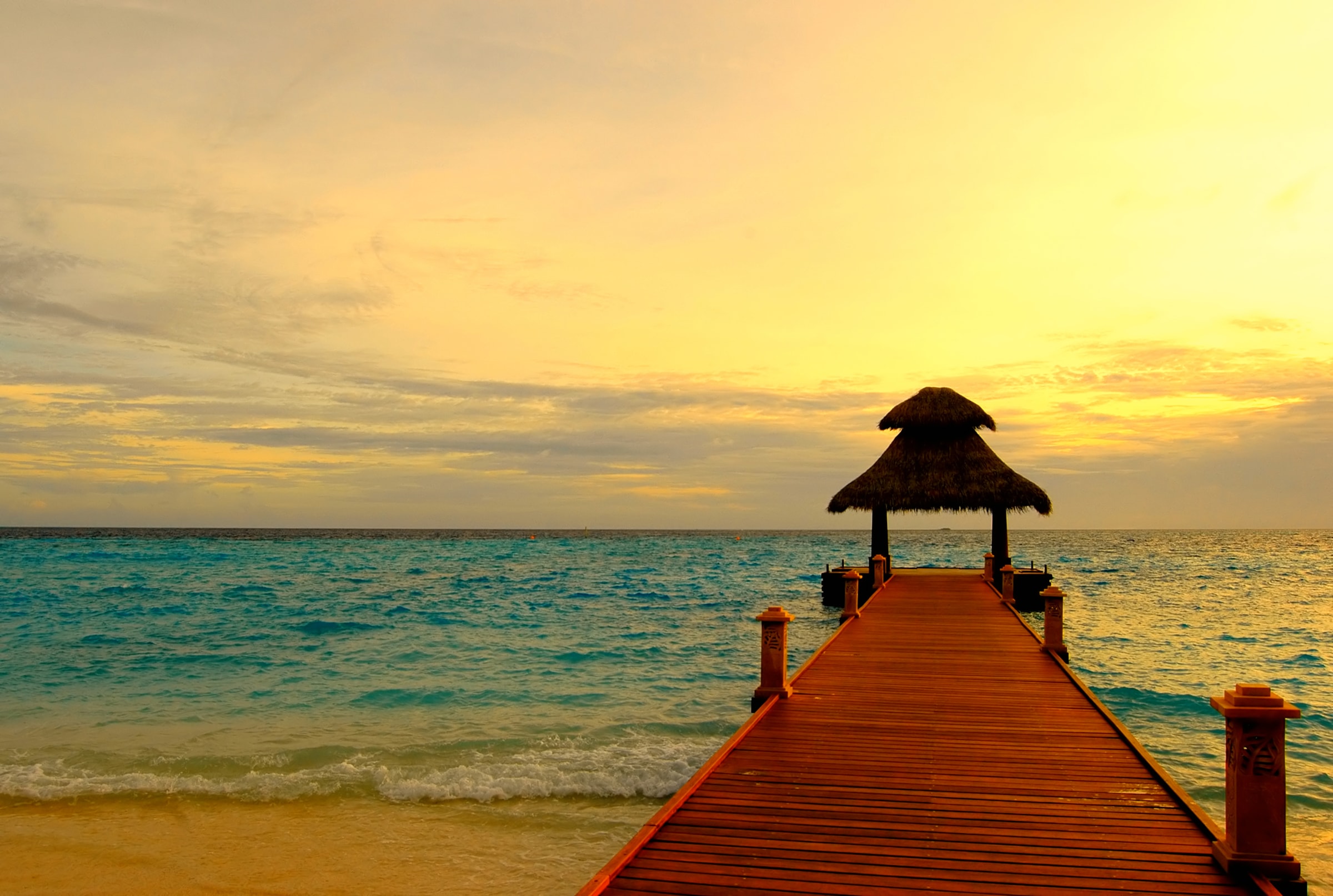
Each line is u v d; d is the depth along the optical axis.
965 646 13.16
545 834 8.61
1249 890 4.58
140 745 11.65
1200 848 5.14
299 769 10.54
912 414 26.23
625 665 17.84
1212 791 10.13
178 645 20.97
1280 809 4.72
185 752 11.30
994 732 7.94
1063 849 5.13
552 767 10.44
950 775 6.61
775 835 5.36
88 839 8.55
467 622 25.89
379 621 25.97
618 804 9.42
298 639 22.03
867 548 106.44
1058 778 6.54
